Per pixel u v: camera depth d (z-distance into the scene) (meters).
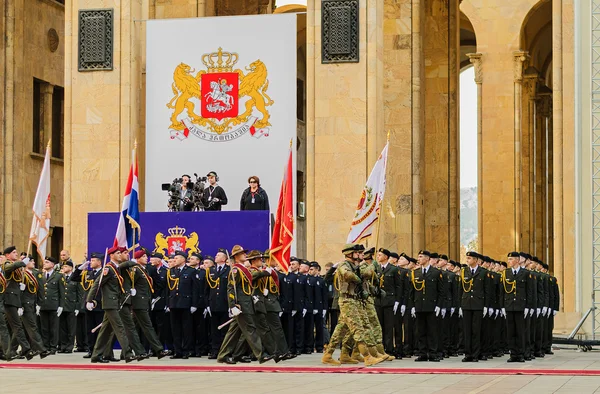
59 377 25.92
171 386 23.55
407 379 25.17
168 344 32.62
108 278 29.59
